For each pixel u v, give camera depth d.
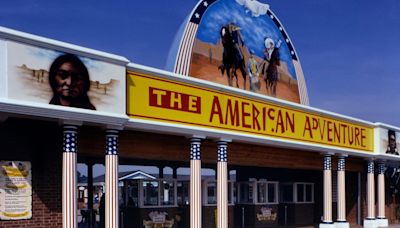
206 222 21.64
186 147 16.92
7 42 11.23
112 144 13.62
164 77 15.02
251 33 23.17
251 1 23.38
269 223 25.22
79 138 13.83
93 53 12.84
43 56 11.85
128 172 25.25
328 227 23.19
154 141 15.88
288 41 25.52
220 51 21.33
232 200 23.34
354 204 28.94
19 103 11.23
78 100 12.48
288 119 20.31
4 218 12.40
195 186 16.11
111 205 13.52
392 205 31.94
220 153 17.14
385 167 30.56
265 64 23.70
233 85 21.77
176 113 15.33
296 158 22.52
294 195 26.81
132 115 14.00
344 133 24.36
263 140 18.70
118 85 13.45
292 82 25.42
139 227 18.92
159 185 19.89
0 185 12.43
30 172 13.01
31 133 13.12
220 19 21.56
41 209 13.12
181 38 19.98
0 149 12.52
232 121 17.42
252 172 28.98
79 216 26.97
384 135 27.69
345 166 26.72
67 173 12.48
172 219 20.19
